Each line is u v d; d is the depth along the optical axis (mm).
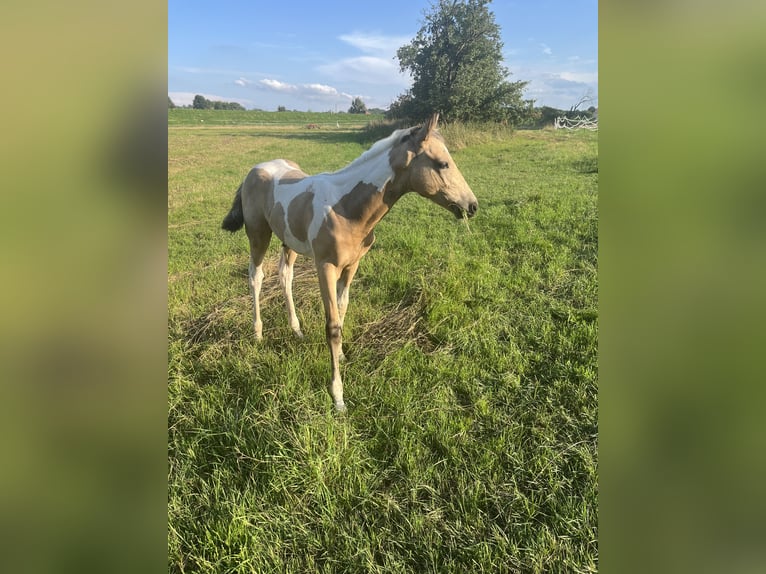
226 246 5883
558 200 6922
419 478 2160
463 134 15383
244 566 1794
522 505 2031
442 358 3070
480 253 4910
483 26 19281
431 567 1812
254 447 2322
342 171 2834
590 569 1701
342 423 2494
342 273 3195
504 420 2510
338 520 1999
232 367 3029
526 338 3266
